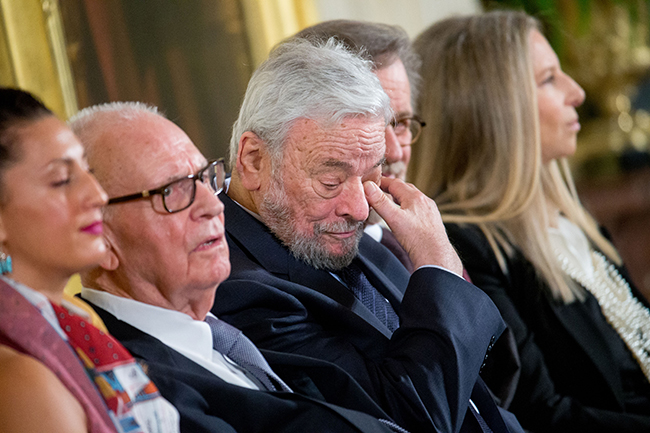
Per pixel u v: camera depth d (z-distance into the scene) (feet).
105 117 9.77
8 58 16.67
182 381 9.44
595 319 17.35
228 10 19.66
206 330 10.26
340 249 12.41
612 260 19.40
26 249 7.62
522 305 16.94
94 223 7.84
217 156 19.71
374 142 12.01
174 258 9.68
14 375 6.84
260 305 11.82
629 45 35.29
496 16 19.36
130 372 8.14
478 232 17.20
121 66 18.25
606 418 15.67
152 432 8.13
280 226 12.39
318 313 12.25
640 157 36.24
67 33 17.35
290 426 9.73
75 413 7.07
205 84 19.49
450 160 19.13
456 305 11.69
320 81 11.78
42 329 7.32
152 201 9.53
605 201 35.68
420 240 12.55
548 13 34.17
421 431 11.03
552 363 16.71
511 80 18.43
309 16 21.52
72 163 7.75
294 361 11.01
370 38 15.44
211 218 9.88
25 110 7.64
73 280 17.01
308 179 11.98
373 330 12.17
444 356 11.21
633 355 17.97
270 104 12.06
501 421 12.14
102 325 8.95
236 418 9.53
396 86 15.53
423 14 27.89
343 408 10.12
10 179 7.43
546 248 17.37
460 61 18.93
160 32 18.80
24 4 16.75
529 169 18.01
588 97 36.40
